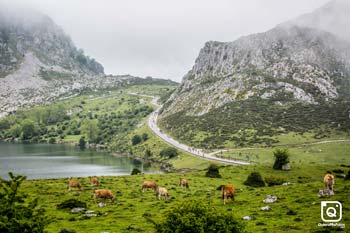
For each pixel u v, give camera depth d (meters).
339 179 67.50
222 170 105.31
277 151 105.12
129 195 64.19
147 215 46.12
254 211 45.44
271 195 55.31
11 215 23.77
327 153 182.00
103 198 58.44
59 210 51.00
